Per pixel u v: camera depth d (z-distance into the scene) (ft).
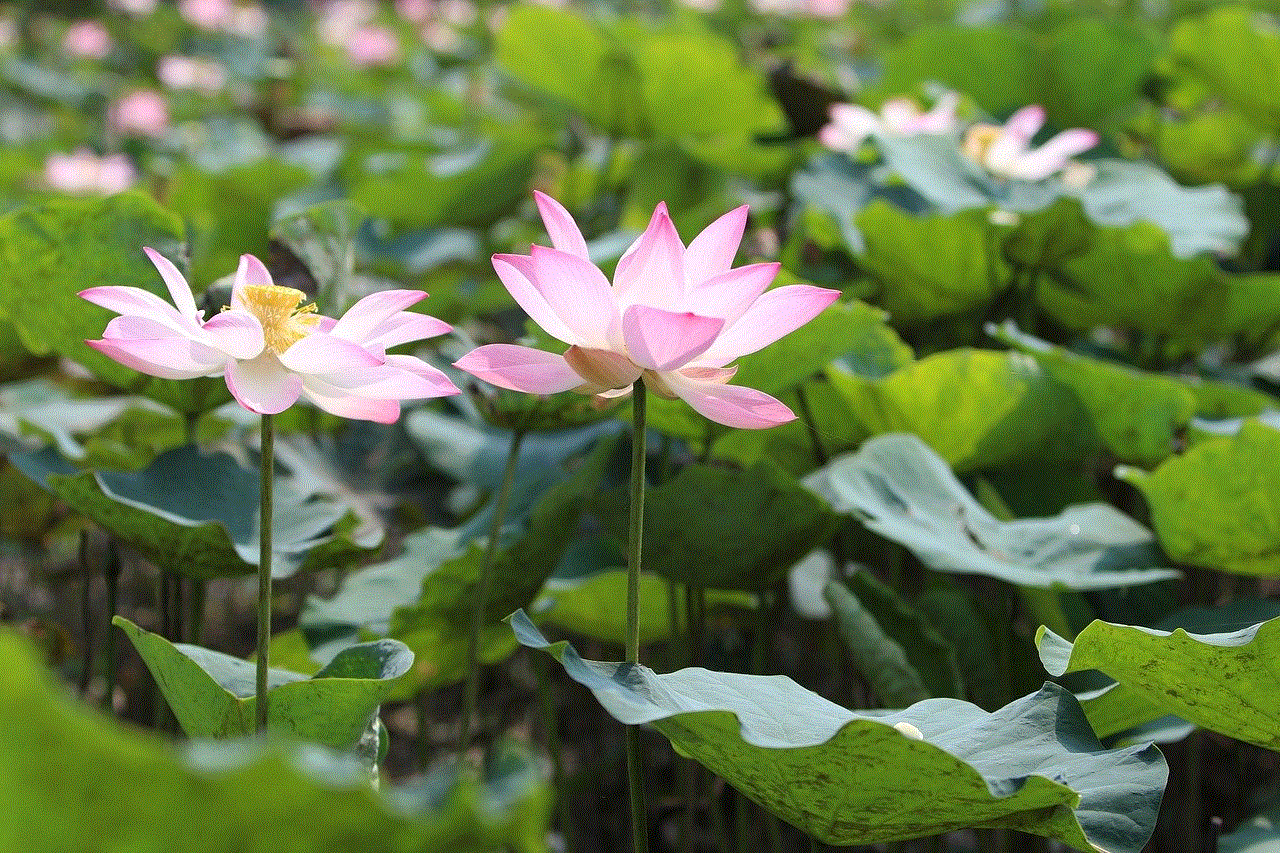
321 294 8.00
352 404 6.77
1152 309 10.41
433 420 10.14
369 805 5.60
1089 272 10.36
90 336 8.05
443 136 18.78
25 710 5.49
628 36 17.95
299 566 7.63
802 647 10.21
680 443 10.25
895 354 9.10
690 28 21.16
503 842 5.65
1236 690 6.93
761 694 6.84
